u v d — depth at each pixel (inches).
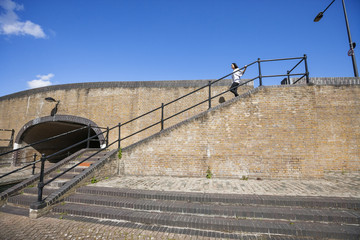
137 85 376.8
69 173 228.2
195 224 132.0
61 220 148.3
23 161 483.2
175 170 239.6
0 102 499.5
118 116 376.2
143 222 140.9
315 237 117.6
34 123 438.0
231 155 229.0
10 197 183.2
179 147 241.6
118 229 133.0
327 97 263.9
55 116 416.2
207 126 238.1
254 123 229.5
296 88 228.7
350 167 247.9
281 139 222.5
